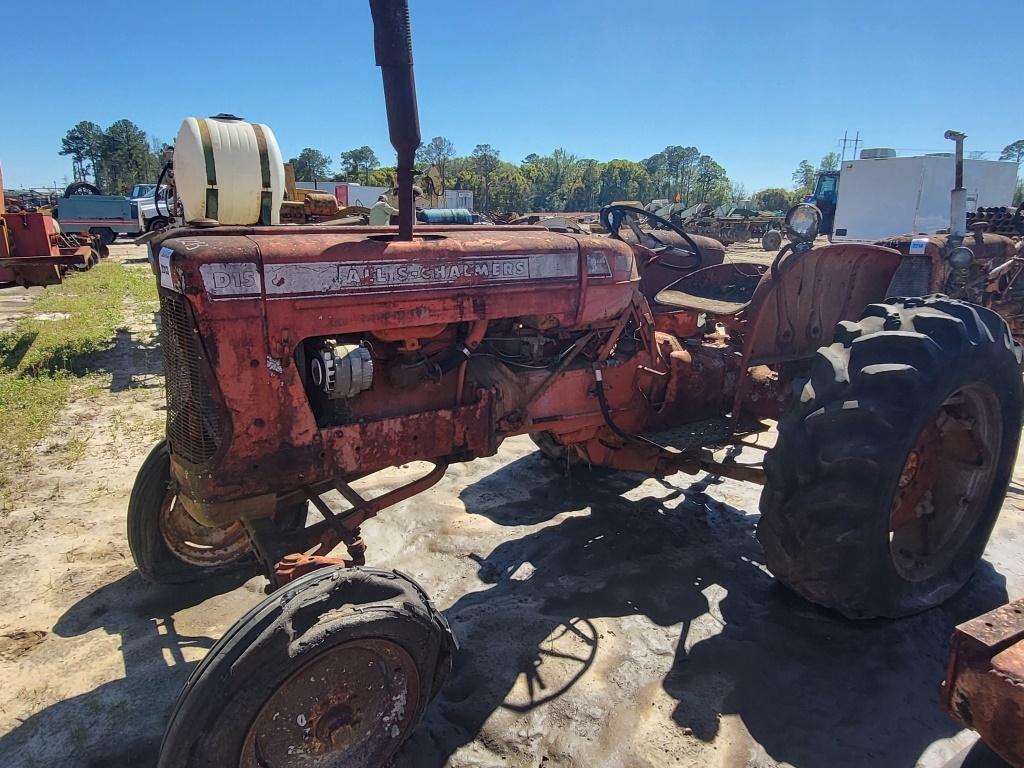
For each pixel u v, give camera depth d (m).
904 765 2.29
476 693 2.58
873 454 2.64
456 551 3.59
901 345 2.76
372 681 2.06
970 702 1.67
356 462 2.52
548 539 3.71
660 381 3.62
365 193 37.78
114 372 7.00
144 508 3.03
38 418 5.32
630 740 2.37
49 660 2.72
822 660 2.78
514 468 4.66
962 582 3.20
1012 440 3.17
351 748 2.07
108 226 25.02
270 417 2.29
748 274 4.43
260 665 1.82
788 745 2.36
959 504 3.19
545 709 2.50
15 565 3.36
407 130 2.41
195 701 1.81
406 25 2.34
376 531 3.78
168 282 2.22
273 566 2.24
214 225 2.50
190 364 2.25
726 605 3.14
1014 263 7.29
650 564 3.48
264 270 2.21
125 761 2.26
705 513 4.00
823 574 2.79
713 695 2.58
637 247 4.26
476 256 2.65
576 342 3.16
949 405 3.05
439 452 2.74
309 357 2.40
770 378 3.94
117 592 3.19
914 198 17.02
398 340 2.58
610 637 2.90
